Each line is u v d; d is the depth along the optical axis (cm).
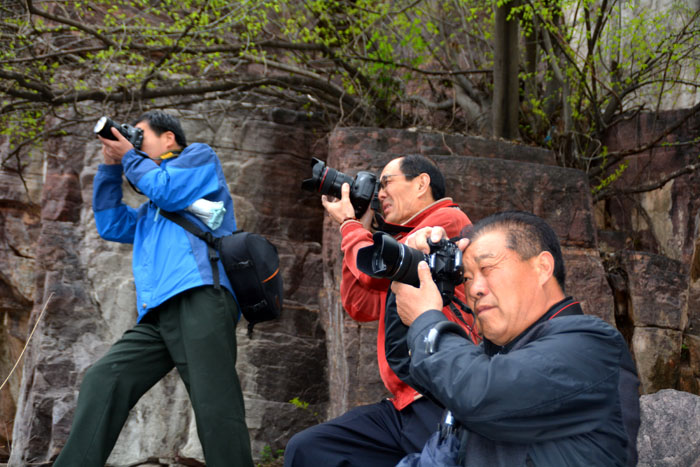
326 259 531
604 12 601
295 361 554
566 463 138
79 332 530
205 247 289
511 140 614
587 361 139
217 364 273
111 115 570
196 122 593
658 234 622
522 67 685
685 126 618
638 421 147
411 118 683
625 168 653
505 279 153
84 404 270
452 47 700
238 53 580
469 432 152
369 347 462
